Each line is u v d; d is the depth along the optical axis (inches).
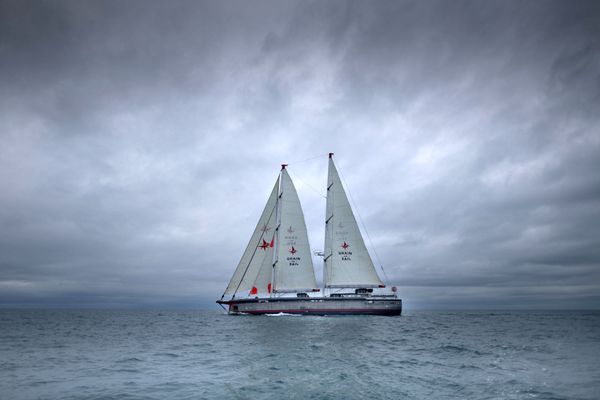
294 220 2374.5
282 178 2386.8
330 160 2463.1
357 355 954.7
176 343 1238.9
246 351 1026.1
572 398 565.0
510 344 1205.7
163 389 617.6
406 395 581.0
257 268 2394.2
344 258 2399.1
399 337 1402.6
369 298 2332.7
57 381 681.0
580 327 2030.0
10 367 821.9
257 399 559.2
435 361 873.5
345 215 2420.0
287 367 791.1
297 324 1887.3
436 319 3083.2
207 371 755.4
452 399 559.8
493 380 677.3
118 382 668.1
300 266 2352.4
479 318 3353.8
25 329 1925.4
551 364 839.1
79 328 1975.9
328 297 2308.1
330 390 607.2
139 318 3257.9
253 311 2394.2
